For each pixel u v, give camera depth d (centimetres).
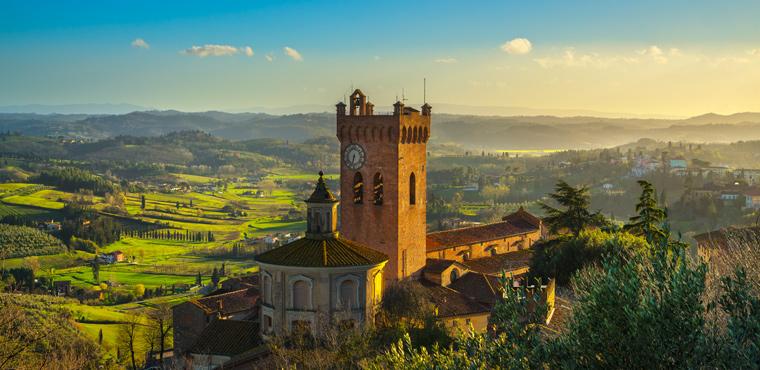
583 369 2967
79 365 10288
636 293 2930
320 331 7300
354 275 7756
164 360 12612
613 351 2903
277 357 6862
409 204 10706
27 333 10706
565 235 11900
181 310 12444
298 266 7612
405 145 10494
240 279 14788
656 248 3200
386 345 7094
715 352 2803
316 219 8056
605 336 2925
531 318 3362
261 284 8050
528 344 3209
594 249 10344
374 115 10419
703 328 2972
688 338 2783
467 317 9862
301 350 6825
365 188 10612
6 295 16762
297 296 7719
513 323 3256
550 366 3050
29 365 9288
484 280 10881
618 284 2969
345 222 10806
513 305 3328
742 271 2953
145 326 15362
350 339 6725
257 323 8412
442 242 12450
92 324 17712
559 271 10606
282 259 7762
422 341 7212
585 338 2991
